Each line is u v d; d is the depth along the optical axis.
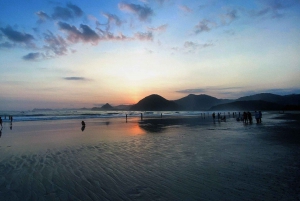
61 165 8.59
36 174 7.38
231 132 18.98
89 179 6.79
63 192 5.70
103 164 8.68
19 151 11.82
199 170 7.55
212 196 5.27
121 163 8.80
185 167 7.99
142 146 12.84
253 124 27.72
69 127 28.45
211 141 14.05
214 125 27.83
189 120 42.16
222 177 6.70
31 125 33.16
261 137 15.27
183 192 5.58
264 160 8.70
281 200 4.95
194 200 5.07
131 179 6.74
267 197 5.12
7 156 10.52
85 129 25.11
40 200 5.20
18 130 25.05
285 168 7.48
